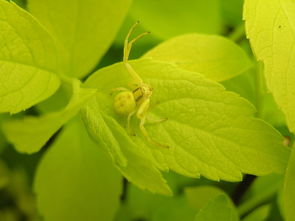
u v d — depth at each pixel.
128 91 0.15
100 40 0.17
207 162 0.15
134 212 0.20
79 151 0.18
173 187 0.20
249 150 0.15
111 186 0.18
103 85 0.16
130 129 0.15
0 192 0.22
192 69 0.16
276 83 0.15
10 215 0.22
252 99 0.18
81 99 0.14
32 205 0.22
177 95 0.15
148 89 0.15
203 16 0.20
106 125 0.15
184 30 0.20
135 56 0.20
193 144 0.15
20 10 0.15
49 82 0.16
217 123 0.15
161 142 0.15
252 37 0.15
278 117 0.19
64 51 0.17
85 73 0.18
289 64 0.15
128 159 0.15
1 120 0.20
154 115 0.15
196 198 0.19
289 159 0.15
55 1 0.17
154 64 0.15
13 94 0.15
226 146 0.15
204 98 0.15
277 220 0.20
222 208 0.15
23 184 0.22
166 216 0.20
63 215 0.18
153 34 0.20
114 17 0.17
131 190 0.20
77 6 0.17
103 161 0.18
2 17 0.15
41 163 0.18
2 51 0.15
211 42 0.17
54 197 0.18
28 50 0.15
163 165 0.15
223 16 0.22
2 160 0.22
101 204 0.18
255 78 0.18
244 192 0.18
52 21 0.17
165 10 0.20
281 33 0.15
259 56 0.15
